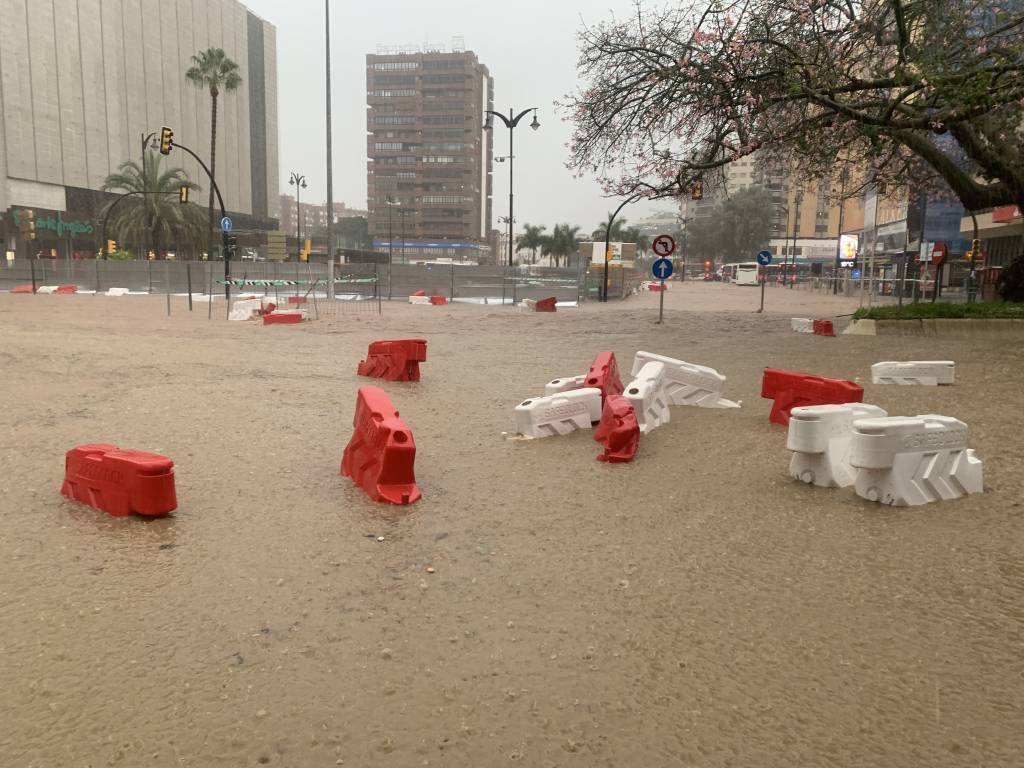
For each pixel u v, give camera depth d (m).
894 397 9.41
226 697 2.87
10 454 6.48
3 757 2.50
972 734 2.67
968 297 34.03
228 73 58.75
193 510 5.10
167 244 71.75
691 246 140.38
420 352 11.02
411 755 2.54
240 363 12.69
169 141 34.38
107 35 101.56
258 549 4.41
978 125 18.34
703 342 17.12
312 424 7.88
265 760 2.50
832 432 5.72
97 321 22.06
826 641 3.34
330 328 20.67
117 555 4.28
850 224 109.50
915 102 17.12
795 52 15.98
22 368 11.55
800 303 40.44
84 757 2.50
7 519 4.86
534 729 2.69
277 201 152.50
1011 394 9.59
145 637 3.33
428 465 6.33
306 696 2.89
